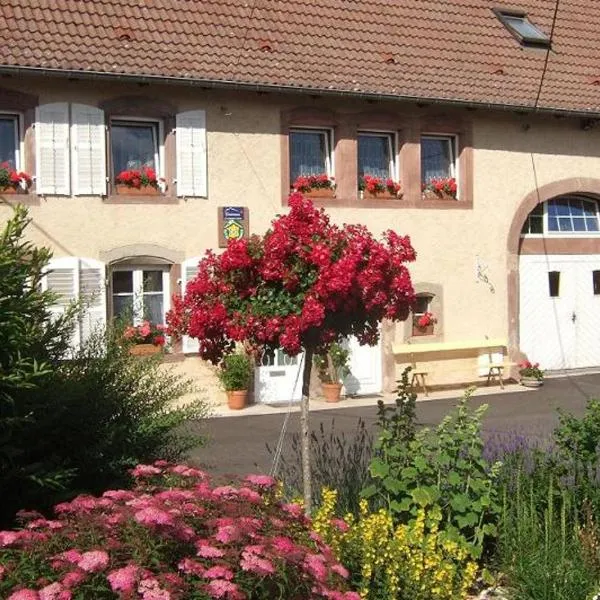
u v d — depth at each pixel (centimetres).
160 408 567
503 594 539
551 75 1798
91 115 1393
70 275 1376
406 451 564
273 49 1550
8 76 1331
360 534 486
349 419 1384
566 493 592
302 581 349
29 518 402
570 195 1869
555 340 1844
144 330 789
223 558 336
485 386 1731
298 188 1555
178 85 1422
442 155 1727
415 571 481
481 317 1733
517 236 1764
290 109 1534
